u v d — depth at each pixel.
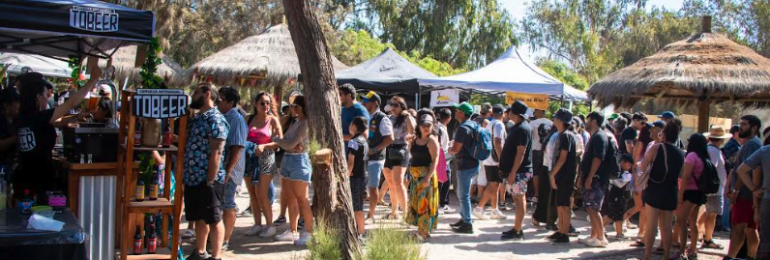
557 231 8.25
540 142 10.33
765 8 36.94
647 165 7.14
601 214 8.81
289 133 7.07
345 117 7.98
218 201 5.83
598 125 7.95
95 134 5.44
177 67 15.33
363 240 6.71
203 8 28.31
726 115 28.97
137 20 5.14
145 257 5.55
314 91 4.61
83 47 6.90
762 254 6.41
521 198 8.25
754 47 37.91
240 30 28.20
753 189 6.68
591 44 43.50
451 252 7.47
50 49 7.06
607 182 8.02
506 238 8.27
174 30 25.33
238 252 6.96
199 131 5.64
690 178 7.18
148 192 5.80
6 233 3.98
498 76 14.40
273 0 29.03
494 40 37.91
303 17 4.59
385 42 37.84
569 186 8.06
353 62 29.83
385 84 13.32
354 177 7.27
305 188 7.16
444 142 10.09
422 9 37.62
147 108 5.19
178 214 5.46
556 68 31.52
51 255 4.11
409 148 8.63
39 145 5.76
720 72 8.74
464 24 37.47
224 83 13.35
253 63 13.09
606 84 9.56
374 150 8.11
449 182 10.38
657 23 45.19
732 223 7.27
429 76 14.23
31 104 5.74
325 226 4.21
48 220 4.21
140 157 5.67
